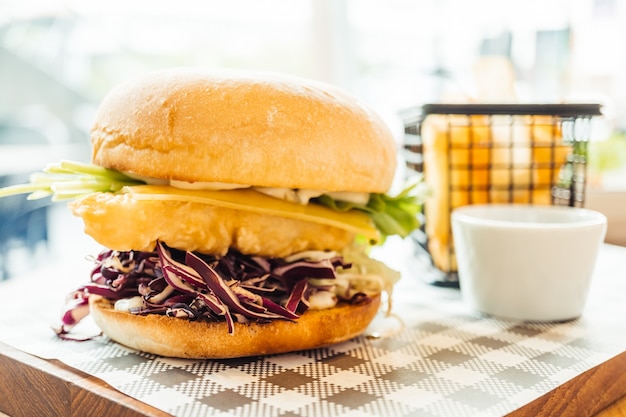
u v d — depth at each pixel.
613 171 0.59
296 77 0.32
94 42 0.72
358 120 0.32
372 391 0.27
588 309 0.37
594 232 0.35
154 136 0.29
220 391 0.27
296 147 0.29
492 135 0.41
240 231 0.31
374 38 0.72
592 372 0.29
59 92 0.74
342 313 0.32
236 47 0.72
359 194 0.34
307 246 0.33
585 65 0.60
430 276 0.43
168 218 0.30
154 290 0.30
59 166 0.32
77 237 0.74
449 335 0.34
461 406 0.26
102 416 0.27
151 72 0.32
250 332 0.30
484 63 0.44
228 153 0.29
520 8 0.61
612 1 0.59
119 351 0.31
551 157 0.41
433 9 0.66
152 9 0.70
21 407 0.30
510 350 0.32
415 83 0.69
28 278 0.44
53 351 0.31
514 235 0.35
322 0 0.74
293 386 0.28
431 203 0.42
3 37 0.73
